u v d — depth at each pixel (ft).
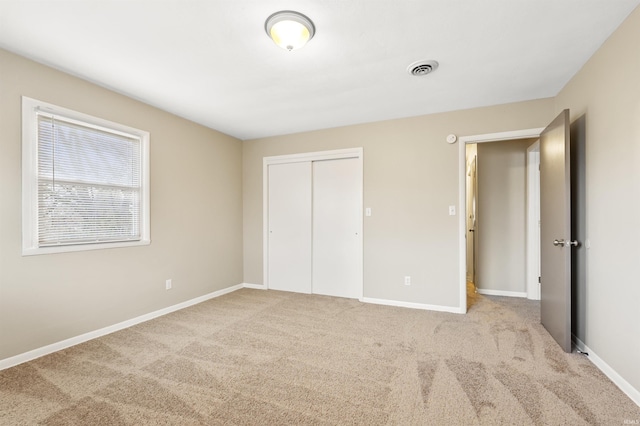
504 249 13.99
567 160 7.91
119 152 9.93
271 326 9.97
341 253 13.82
